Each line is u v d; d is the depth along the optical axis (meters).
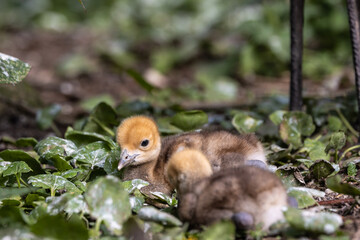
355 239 6.00
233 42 23.03
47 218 5.86
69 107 16.92
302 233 5.95
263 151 8.57
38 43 25.11
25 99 15.27
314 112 10.72
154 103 15.32
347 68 18.89
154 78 20.55
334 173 7.97
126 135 8.10
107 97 16.62
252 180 5.95
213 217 6.00
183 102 16.81
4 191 7.31
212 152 7.93
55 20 28.55
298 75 9.76
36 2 30.39
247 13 21.47
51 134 12.86
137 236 6.07
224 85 18.23
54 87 19.69
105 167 7.96
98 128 10.19
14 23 28.77
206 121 9.95
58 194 7.42
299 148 9.13
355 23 8.78
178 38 25.23
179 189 6.51
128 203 6.11
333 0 20.16
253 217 5.93
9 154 7.98
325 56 19.55
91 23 29.00
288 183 7.72
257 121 9.72
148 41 25.12
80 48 24.41
